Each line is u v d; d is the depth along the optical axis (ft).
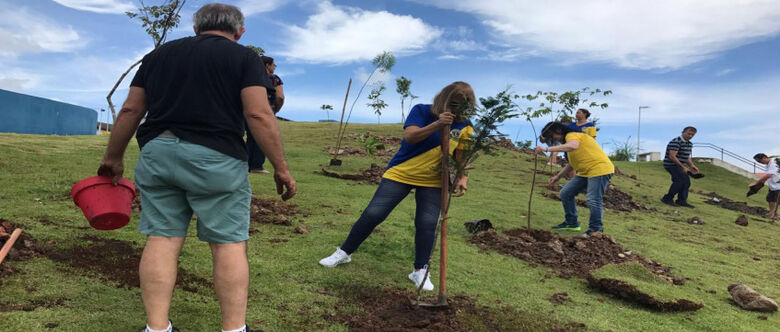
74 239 11.68
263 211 17.57
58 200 16.02
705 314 12.25
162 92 6.87
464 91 10.78
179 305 8.84
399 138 52.21
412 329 9.30
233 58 6.95
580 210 27.99
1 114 73.72
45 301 8.23
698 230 26.61
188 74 6.80
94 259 10.55
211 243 7.14
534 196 30.86
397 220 19.22
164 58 7.01
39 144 29.25
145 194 6.98
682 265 17.74
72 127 92.12
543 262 15.75
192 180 6.74
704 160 70.44
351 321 9.32
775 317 12.81
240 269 7.07
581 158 20.58
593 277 13.48
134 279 9.81
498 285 12.73
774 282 16.87
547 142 21.34
